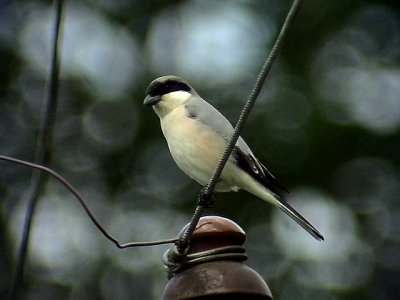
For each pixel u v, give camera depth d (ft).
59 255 47.62
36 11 56.54
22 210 50.60
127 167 50.37
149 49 53.78
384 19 52.75
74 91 52.65
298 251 46.29
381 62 51.98
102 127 51.65
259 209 46.91
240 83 50.55
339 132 49.24
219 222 20.17
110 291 46.70
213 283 19.43
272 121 49.21
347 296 45.85
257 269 45.96
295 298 45.44
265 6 53.26
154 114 51.19
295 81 50.70
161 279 46.57
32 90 54.19
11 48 55.01
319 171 48.65
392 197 48.34
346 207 48.24
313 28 52.39
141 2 55.47
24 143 52.65
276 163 48.55
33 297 46.73
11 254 48.73
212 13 54.19
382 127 49.85
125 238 47.91
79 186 49.96
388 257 47.16
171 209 48.52
